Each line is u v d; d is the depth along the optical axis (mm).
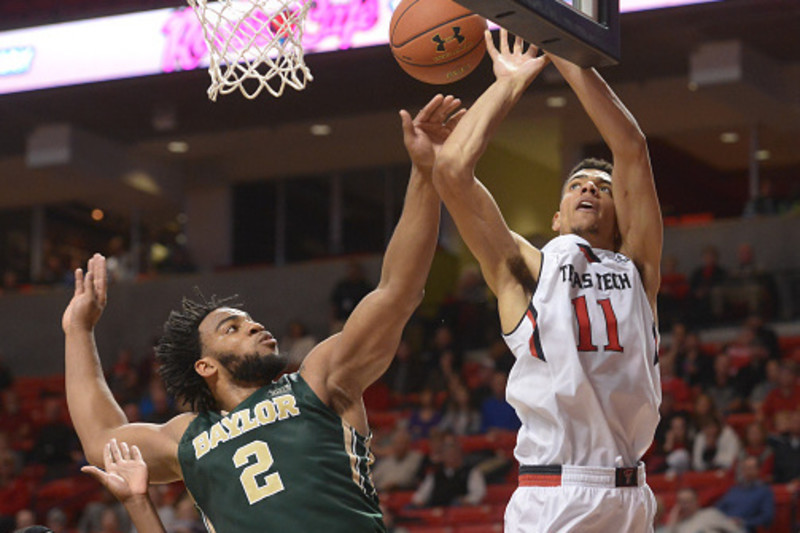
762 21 12883
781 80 15227
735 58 14023
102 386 4191
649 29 13016
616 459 3732
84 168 17375
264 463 3752
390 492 11734
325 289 18109
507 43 4070
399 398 14602
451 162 3830
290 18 4656
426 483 11570
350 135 17953
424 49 4070
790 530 10109
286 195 19719
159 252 20156
